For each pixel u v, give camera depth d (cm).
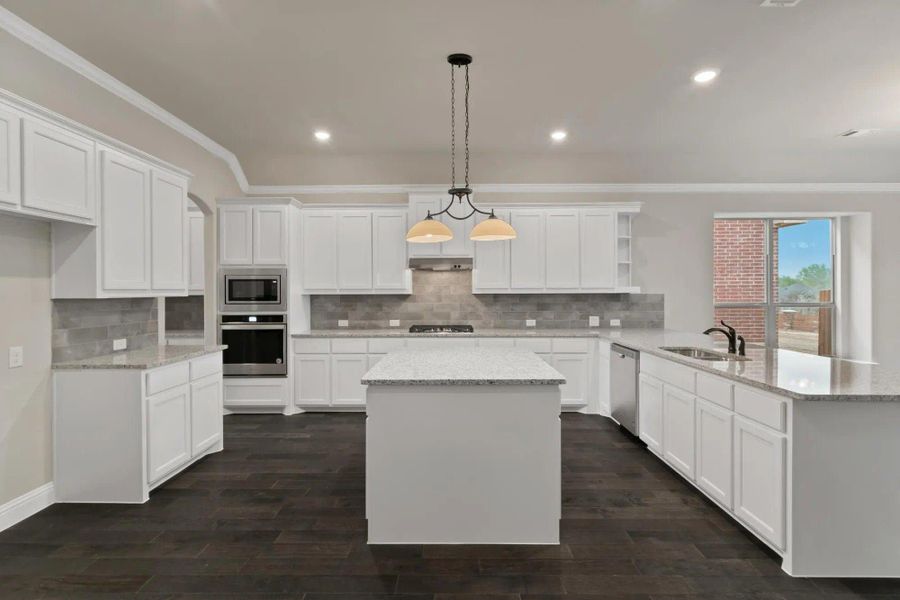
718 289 632
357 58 322
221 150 516
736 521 279
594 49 311
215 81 356
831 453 223
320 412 536
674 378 343
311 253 552
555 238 552
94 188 297
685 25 284
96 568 234
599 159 550
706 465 298
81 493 306
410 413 259
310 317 592
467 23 281
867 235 585
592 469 362
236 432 460
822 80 358
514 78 353
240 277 517
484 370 285
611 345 484
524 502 259
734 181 575
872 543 224
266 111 414
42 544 256
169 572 231
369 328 592
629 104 402
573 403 523
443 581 224
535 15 273
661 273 588
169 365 332
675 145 512
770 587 219
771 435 234
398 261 553
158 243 355
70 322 319
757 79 356
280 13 270
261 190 581
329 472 359
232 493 321
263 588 218
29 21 275
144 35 292
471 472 259
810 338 628
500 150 525
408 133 470
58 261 302
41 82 296
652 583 222
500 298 592
